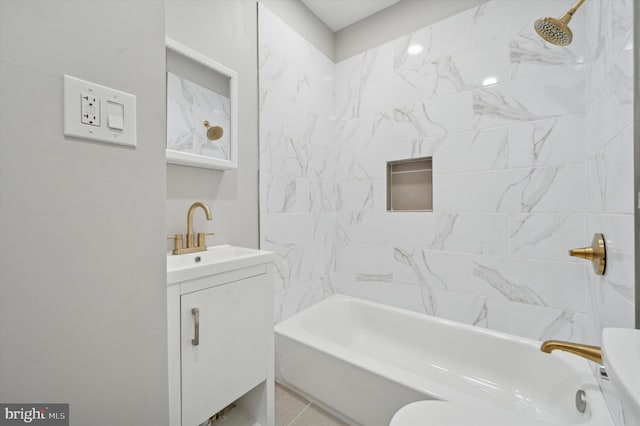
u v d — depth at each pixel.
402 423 0.86
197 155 1.29
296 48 1.94
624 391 0.31
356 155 2.19
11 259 0.49
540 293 1.52
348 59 2.23
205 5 1.39
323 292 2.18
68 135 0.55
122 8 0.63
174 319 0.90
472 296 1.73
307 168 2.04
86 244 0.57
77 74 0.56
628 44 0.81
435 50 1.83
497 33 1.62
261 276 1.22
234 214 1.56
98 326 0.59
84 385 0.57
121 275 0.63
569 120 1.43
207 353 1.00
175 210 1.29
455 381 1.56
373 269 2.12
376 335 1.95
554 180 1.47
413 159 1.94
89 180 0.58
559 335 1.47
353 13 2.10
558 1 1.45
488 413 0.92
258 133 1.69
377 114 2.08
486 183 1.66
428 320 1.75
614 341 0.46
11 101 0.49
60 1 0.54
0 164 0.48
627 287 0.81
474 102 1.69
